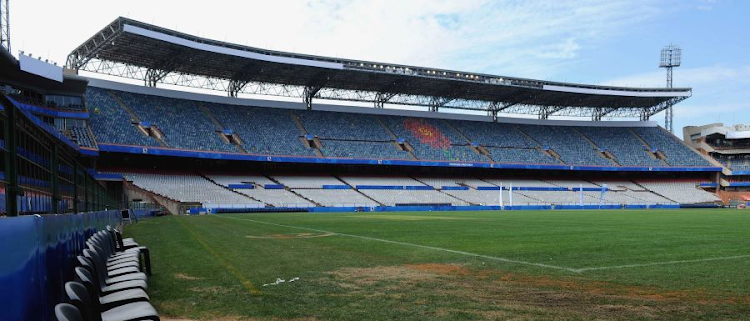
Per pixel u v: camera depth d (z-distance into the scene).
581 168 75.69
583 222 31.45
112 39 47.78
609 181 81.75
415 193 66.88
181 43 49.06
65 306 3.40
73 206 12.12
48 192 8.73
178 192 54.28
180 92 64.38
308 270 11.51
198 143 58.16
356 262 12.80
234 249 16.05
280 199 58.34
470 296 8.59
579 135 83.75
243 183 60.31
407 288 9.34
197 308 7.90
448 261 12.91
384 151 68.81
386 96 74.75
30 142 7.17
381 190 66.00
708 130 84.19
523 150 76.81
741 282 9.73
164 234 22.83
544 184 76.75
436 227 26.72
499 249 15.60
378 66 61.75
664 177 84.31
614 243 17.34
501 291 9.01
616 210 60.91
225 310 7.75
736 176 82.44
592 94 73.38
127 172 55.88
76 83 48.06
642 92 75.94
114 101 57.66
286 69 60.31
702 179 84.38
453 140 75.12
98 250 7.05
